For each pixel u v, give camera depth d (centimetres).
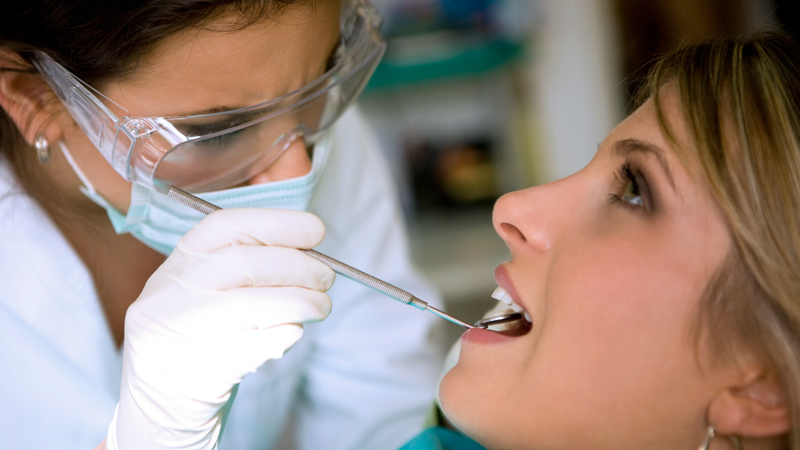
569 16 224
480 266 219
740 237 70
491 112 251
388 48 224
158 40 74
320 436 137
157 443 80
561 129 238
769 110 72
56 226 104
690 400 74
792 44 77
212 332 76
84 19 75
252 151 90
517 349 80
